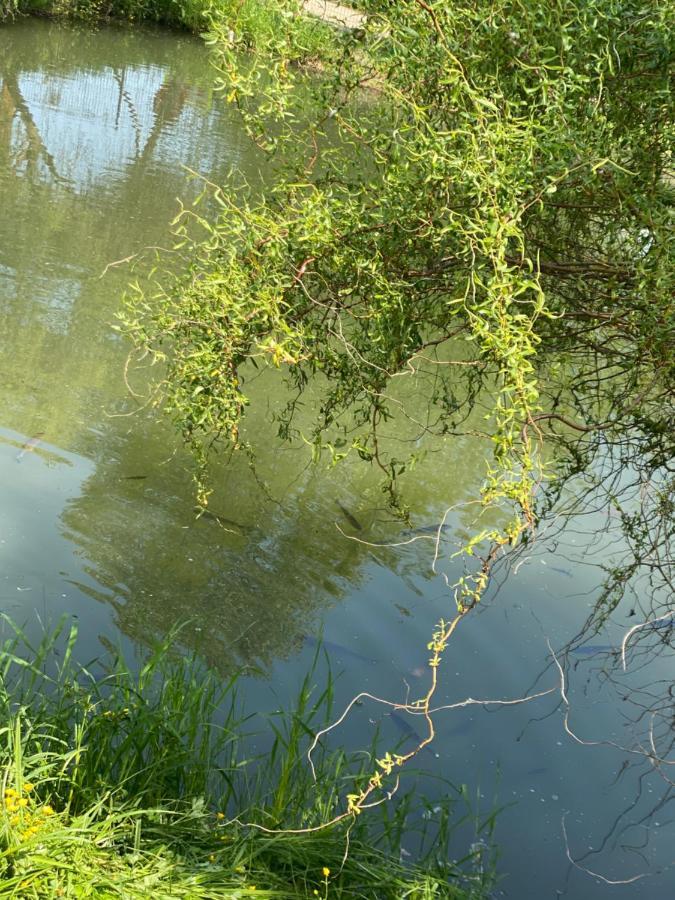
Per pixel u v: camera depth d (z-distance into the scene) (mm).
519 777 4965
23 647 5047
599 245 4305
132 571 6039
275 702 5109
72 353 8539
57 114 15539
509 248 4098
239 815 3939
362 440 4891
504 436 3369
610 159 3766
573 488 8062
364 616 6066
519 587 6703
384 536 7043
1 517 6234
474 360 4168
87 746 3834
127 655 5227
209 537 6559
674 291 3842
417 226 3949
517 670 5812
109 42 21719
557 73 3789
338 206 3990
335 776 4312
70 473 6934
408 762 4891
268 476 7496
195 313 4078
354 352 4105
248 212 3904
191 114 16953
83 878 3309
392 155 4062
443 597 6430
